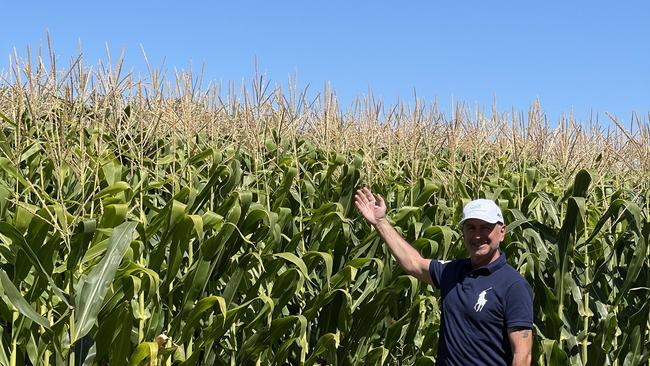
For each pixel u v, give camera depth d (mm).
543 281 7547
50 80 7316
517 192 9578
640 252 7504
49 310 5898
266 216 7121
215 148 8664
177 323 6414
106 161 6973
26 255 5543
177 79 8711
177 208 6238
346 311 7516
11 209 6637
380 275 7699
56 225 5430
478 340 5445
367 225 8641
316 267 8203
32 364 5797
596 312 7969
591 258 8797
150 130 7422
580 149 9984
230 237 6887
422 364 8195
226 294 6824
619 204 7598
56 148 6230
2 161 6445
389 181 9891
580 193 7609
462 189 9031
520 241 8102
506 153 11930
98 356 5883
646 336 8258
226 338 7359
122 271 5867
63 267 5758
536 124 11078
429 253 8375
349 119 11086
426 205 9633
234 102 9938
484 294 5438
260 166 8758
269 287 7445
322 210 7789
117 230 5695
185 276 6441
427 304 8625
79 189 6895
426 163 9672
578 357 7641
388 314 8070
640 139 8969
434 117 11711
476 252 5539
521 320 5352
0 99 9141
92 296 5488
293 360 7926
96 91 6992
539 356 7836
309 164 10188
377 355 7871
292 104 9703
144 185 7414
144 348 6020
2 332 5723
